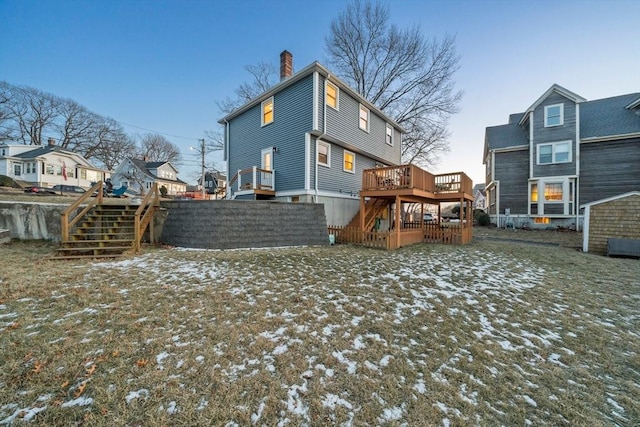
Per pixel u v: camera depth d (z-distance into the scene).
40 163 26.28
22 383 2.16
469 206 13.19
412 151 21.11
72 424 1.82
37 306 3.57
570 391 2.39
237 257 6.88
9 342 2.71
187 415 1.92
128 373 2.33
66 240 6.91
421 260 7.43
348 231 10.42
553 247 10.93
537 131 17.47
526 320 3.81
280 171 12.62
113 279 4.78
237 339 2.96
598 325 3.70
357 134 13.99
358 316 3.71
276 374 2.42
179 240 8.59
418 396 2.24
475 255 8.56
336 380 2.38
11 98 30.95
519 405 2.20
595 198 16.09
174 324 3.24
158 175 35.72
